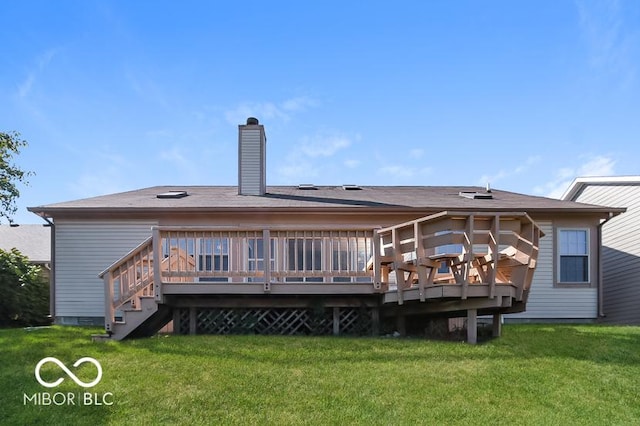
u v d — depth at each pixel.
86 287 11.36
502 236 7.11
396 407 4.82
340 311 8.35
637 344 7.42
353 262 10.49
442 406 4.86
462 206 11.69
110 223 11.49
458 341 7.52
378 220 11.72
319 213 11.57
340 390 5.17
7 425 4.39
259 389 5.16
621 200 14.42
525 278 7.33
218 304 8.23
